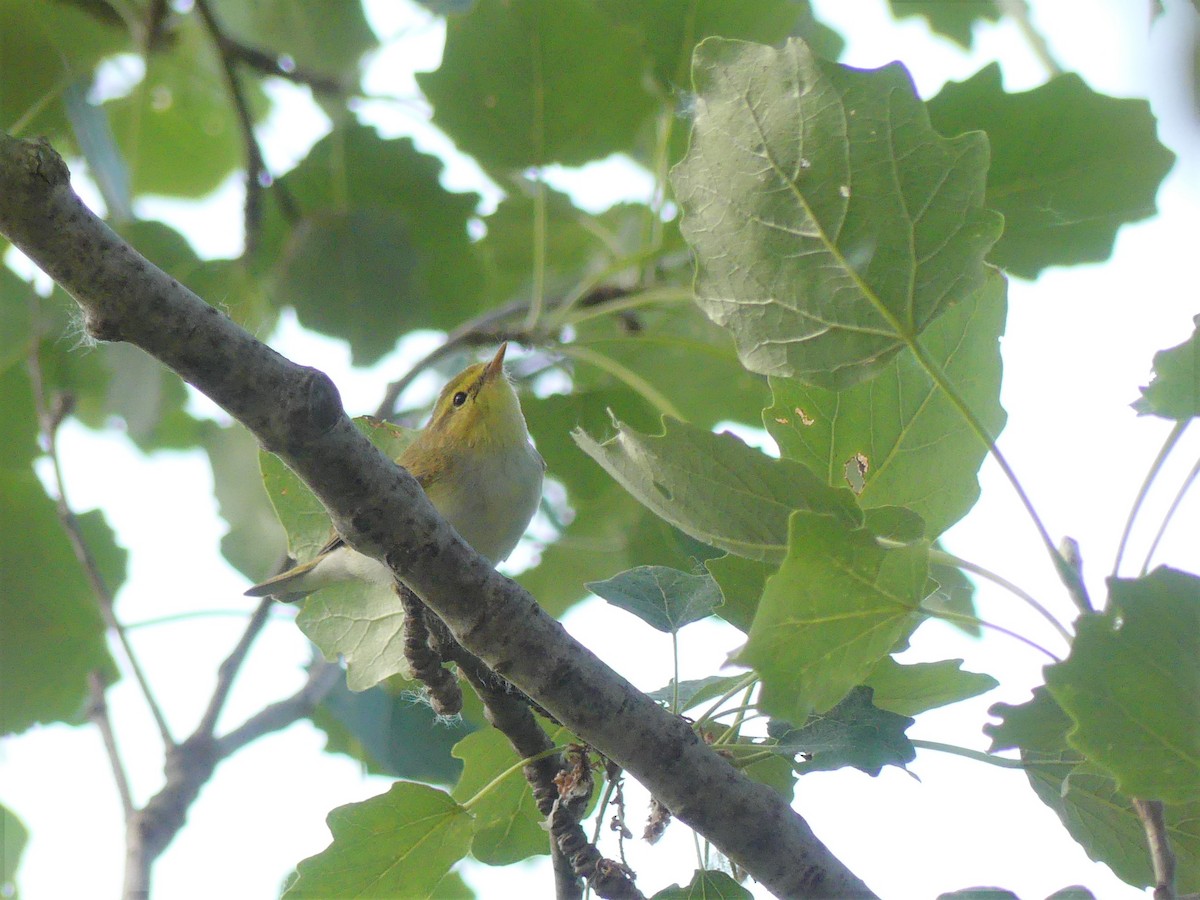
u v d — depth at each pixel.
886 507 4.78
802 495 4.79
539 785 6.16
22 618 10.85
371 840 6.06
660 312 11.41
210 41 12.28
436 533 5.10
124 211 11.13
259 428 4.81
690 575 6.10
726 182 4.87
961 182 4.68
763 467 4.74
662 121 10.87
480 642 5.23
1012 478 4.60
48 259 4.41
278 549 10.66
